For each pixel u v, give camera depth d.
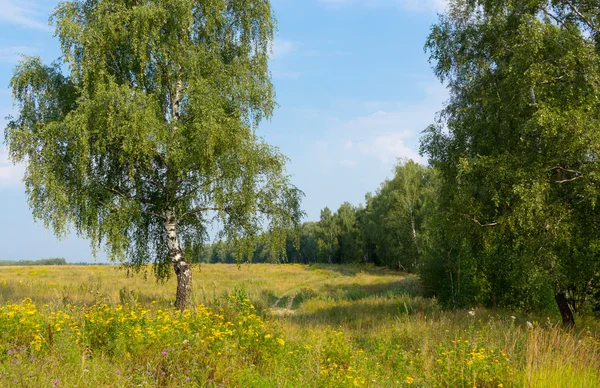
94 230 13.07
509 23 14.12
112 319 7.59
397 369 8.16
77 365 5.96
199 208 14.76
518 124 12.78
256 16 15.63
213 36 15.12
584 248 13.11
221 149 13.23
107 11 13.16
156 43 13.44
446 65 16.33
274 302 25.17
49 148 12.45
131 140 11.99
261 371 6.97
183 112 14.05
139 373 5.94
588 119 11.02
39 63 13.57
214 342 7.01
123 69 14.00
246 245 14.45
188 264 15.10
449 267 19.61
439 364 7.66
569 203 12.37
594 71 11.38
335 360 7.93
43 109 13.41
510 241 13.49
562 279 12.70
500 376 6.84
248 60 15.69
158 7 13.22
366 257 83.94
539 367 6.53
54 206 12.52
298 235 15.38
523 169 11.91
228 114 13.97
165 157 13.12
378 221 65.12
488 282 18.69
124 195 13.70
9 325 6.89
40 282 26.25
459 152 15.23
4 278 30.88
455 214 14.32
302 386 6.16
